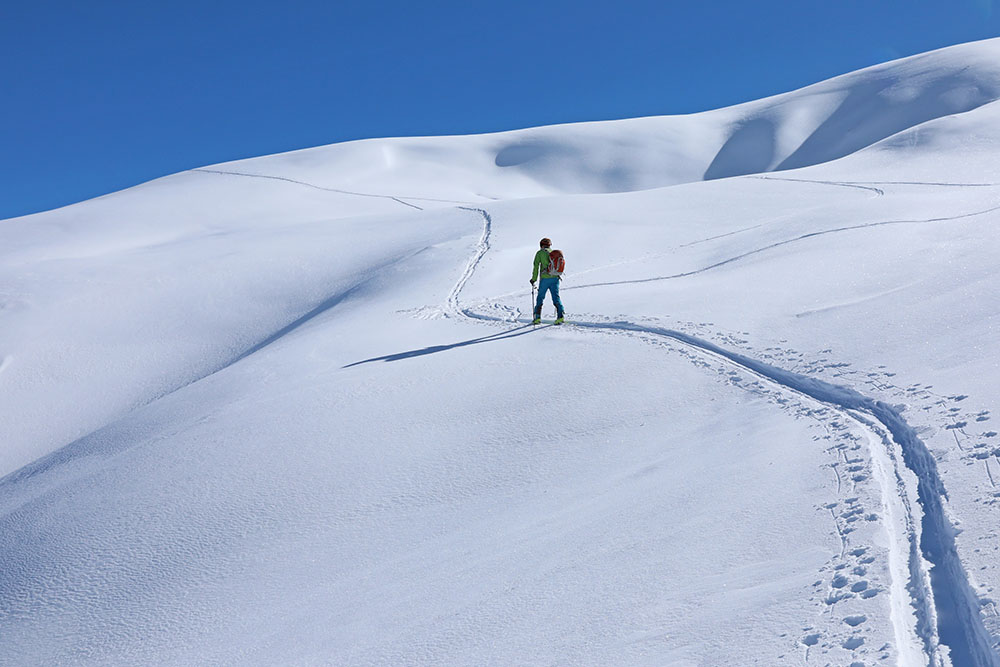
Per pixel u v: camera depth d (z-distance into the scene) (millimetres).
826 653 3912
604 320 14484
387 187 98875
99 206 81312
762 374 9766
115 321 31641
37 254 62281
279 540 8438
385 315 19547
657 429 8844
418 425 10648
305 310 29688
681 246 23922
